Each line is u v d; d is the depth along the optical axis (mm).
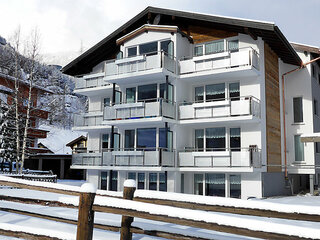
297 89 19172
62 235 3797
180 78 17156
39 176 20203
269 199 14234
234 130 16547
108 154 17969
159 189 17000
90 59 21516
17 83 27016
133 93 18438
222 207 2918
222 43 17453
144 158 16359
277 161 17625
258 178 15383
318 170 18703
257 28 15398
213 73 16203
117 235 4977
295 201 13305
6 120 27109
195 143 17516
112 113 17844
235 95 16781
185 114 16656
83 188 3295
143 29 18094
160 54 16453
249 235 2457
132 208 3021
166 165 16047
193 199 3135
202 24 17984
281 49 17812
